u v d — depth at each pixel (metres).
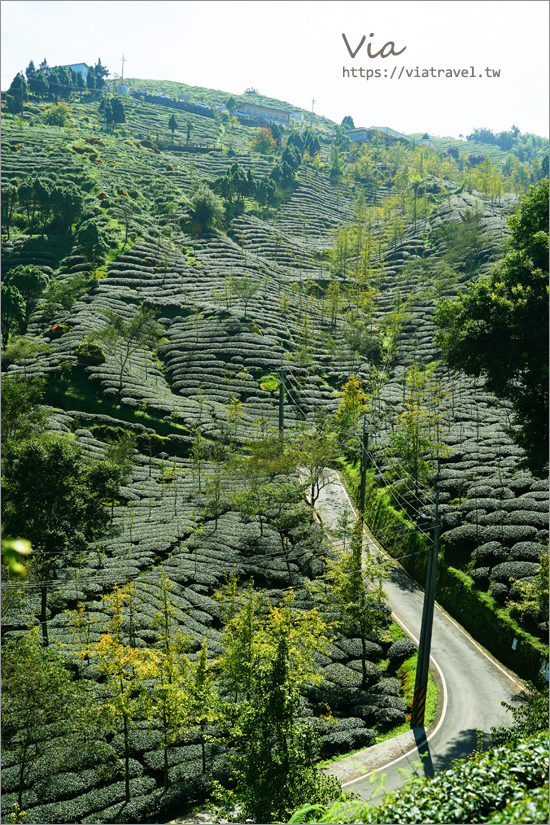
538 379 36.88
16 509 40.53
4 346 85.69
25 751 28.25
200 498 63.84
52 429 70.31
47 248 118.38
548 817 10.84
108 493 52.56
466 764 14.82
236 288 106.88
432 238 145.75
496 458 61.09
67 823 26.97
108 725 29.56
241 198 170.12
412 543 54.97
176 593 47.06
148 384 85.69
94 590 46.34
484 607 43.62
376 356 102.00
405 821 13.12
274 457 62.44
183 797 28.89
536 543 45.53
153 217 145.12
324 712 36.66
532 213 38.88
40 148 165.00
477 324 37.88
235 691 33.19
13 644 30.23
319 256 149.75
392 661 42.62
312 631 38.25
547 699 23.61
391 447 66.94
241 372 91.31
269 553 54.50
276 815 20.36
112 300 103.50
